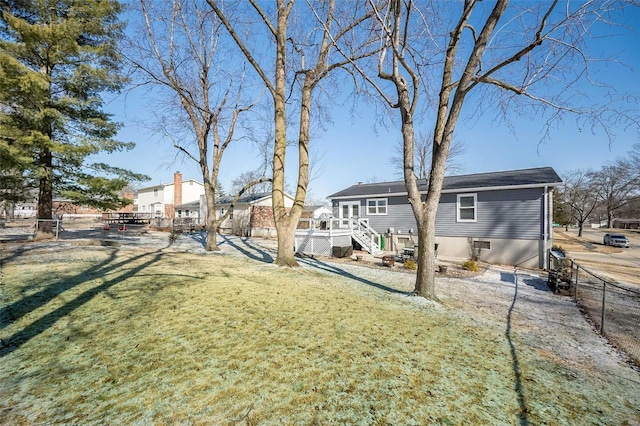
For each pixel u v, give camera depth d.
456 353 4.05
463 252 14.97
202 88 13.56
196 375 3.16
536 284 9.64
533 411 2.89
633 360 4.23
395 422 2.61
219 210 29.89
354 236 16.14
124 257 9.60
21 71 10.44
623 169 37.31
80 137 12.52
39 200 13.27
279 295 6.18
